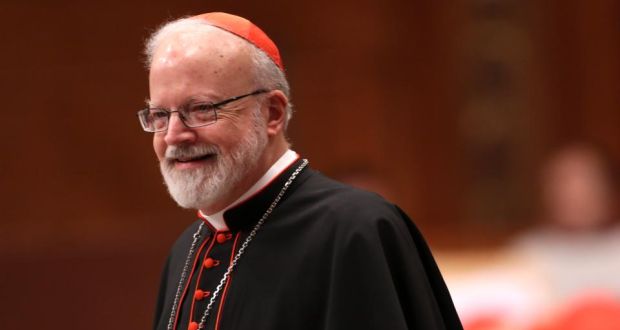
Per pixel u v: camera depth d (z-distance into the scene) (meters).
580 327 12.59
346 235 8.47
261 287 8.68
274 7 32.25
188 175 8.69
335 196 8.95
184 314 9.27
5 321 26.97
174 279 9.99
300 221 8.86
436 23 34.72
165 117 8.74
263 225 9.05
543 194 34.81
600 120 35.16
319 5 32.81
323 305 8.39
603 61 35.19
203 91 8.60
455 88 35.03
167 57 8.73
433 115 34.88
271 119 9.10
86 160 30.08
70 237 29.48
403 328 8.13
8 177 29.70
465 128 35.09
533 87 35.41
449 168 35.12
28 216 29.64
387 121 34.09
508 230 33.66
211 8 31.08
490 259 22.72
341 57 33.22
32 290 27.12
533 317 14.81
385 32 33.94
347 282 8.27
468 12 34.94
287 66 32.69
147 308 27.42
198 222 10.55
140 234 29.14
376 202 8.80
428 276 9.05
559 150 35.31
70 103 30.06
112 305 27.22
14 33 29.73
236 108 8.70
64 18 29.95
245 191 9.17
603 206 19.59
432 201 35.12
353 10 33.31
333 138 33.28
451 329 8.94
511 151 35.38
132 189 30.08
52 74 29.98
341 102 33.25
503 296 17.83
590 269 18.86
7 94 29.75
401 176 34.53
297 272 8.55
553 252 19.30
